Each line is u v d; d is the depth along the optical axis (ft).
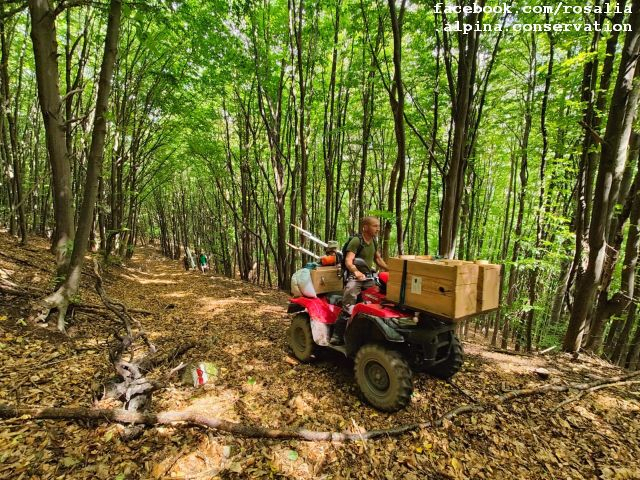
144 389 8.53
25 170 37.22
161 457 6.85
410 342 9.39
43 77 12.65
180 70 33.45
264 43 29.43
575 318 15.20
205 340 14.24
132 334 12.71
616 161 13.82
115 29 12.33
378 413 9.28
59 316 12.19
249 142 38.42
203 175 57.62
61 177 13.55
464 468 7.44
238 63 28.66
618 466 7.66
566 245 21.11
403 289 9.21
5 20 16.60
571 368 13.29
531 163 30.48
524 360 13.89
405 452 7.79
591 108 15.56
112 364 10.08
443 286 8.07
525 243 20.48
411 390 8.83
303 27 28.63
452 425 8.81
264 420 8.70
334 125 32.81
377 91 26.50
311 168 42.98
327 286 12.82
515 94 27.07
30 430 6.88
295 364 12.35
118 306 15.47
